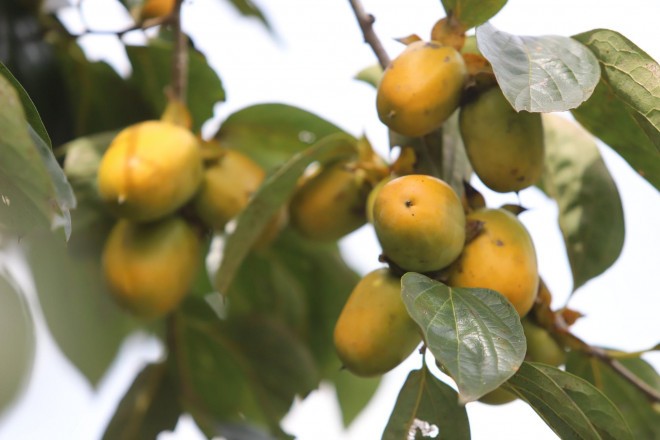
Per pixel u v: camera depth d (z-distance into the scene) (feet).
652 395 4.92
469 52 4.98
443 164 4.87
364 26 4.92
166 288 5.15
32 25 5.50
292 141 5.52
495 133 4.70
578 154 5.10
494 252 4.62
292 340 5.58
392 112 4.68
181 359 5.57
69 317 5.35
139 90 5.57
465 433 4.64
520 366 4.49
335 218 5.11
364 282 4.68
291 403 5.56
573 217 5.07
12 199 4.32
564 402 4.50
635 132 4.80
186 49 5.37
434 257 4.58
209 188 5.19
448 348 4.36
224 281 5.05
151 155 5.03
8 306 4.54
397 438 4.64
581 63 4.60
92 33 5.45
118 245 5.15
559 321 4.87
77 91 5.55
